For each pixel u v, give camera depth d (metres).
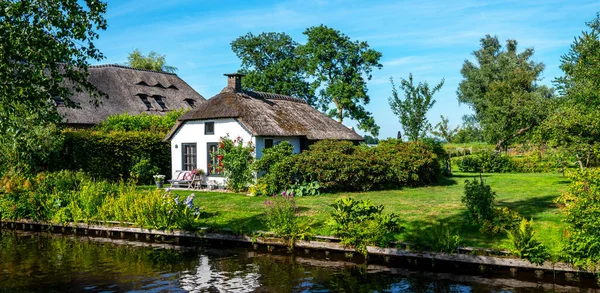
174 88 43.88
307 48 47.41
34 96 10.45
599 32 20.95
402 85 31.05
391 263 12.10
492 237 12.26
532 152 35.59
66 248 14.45
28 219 17.95
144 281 10.84
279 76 47.91
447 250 11.45
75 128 32.09
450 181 26.36
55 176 19.30
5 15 9.42
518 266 10.70
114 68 40.00
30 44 9.88
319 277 11.01
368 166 21.67
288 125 26.11
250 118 24.06
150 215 15.55
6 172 20.36
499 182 25.39
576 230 10.42
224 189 24.38
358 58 47.75
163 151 29.64
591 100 19.48
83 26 10.57
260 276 11.12
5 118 10.30
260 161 22.48
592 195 10.48
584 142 18.22
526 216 14.16
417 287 10.20
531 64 54.62
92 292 10.09
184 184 25.73
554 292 9.63
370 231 12.08
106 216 16.52
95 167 26.78
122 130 30.55
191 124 26.28
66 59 10.72
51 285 10.62
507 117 36.38
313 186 21.17
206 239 14.68
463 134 53.38
